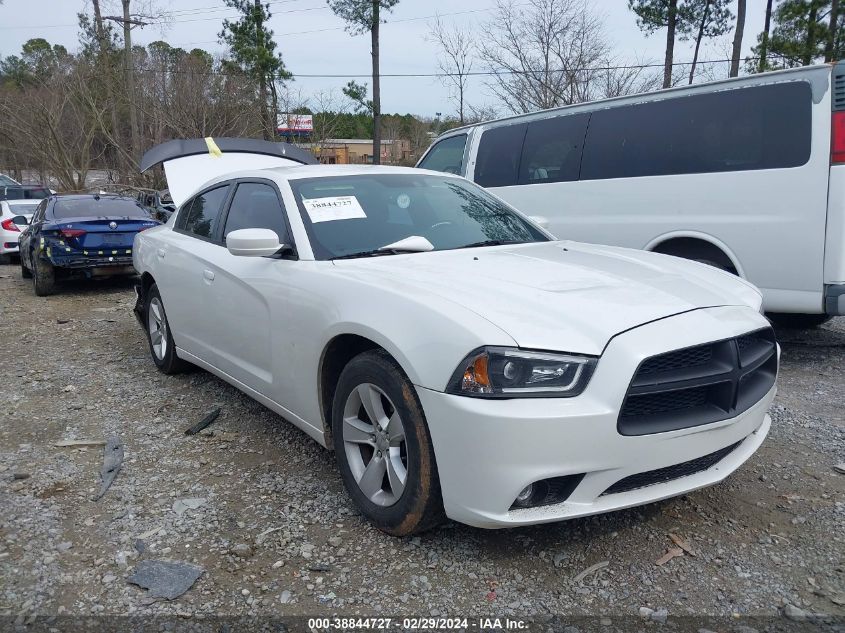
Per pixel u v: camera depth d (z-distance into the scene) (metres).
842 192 4.86
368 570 2.83
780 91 5.16
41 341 6.98
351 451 3.22
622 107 6.19
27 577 2.81
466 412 2.56
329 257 3.58
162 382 5.37
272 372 3.76
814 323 6.55
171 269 4.94
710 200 5.55
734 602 2.61
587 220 6.46
